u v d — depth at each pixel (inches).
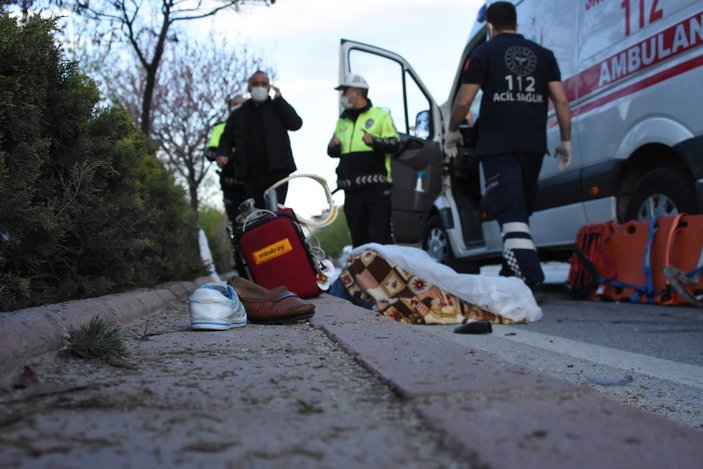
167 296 183.6
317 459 45.6
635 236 223.6
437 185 309.0
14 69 107.0
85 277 140.7
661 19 198.5
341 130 240.5
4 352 74.1
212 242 471.8
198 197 616.7
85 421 54.0
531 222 269.6
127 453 46.0
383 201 237.1
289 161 240.7
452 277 189.0
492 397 59.7
